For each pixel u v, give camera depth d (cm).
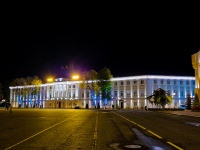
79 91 11006
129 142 1208
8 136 1426
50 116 3628
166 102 6344
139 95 9388
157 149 1028
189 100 6756
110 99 9650
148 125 2139
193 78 9569
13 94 13438
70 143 1178
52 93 12056
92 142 1208
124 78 9838
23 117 3388
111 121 2609
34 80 11462
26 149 1027
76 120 2759
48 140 1270
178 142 1208
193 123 2355
